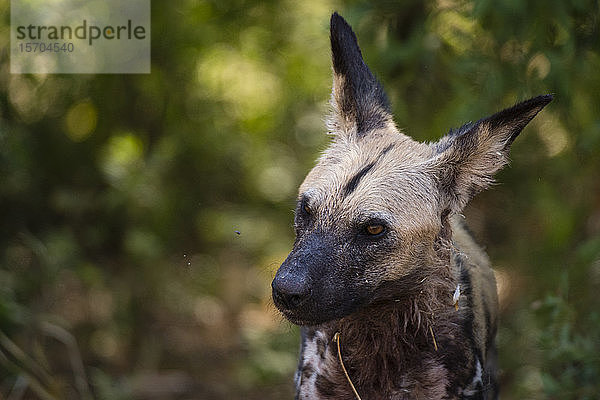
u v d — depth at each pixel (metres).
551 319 5.97
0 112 8.06
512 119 4.29
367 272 4.22
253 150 10.48
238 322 9.29
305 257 4.12
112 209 8.29
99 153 8.82
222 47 9.60
